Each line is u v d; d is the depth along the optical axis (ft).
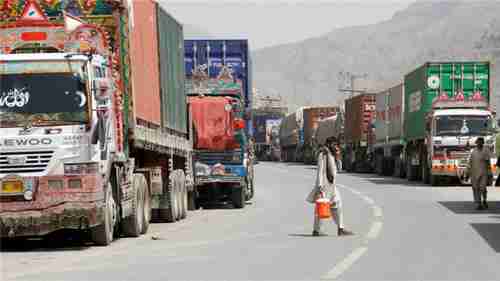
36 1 58.13
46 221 51.62
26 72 52.54
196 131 93.15
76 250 53.52
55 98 52.31
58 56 52.75
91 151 52.08
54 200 51.65
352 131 216.95
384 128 182.70
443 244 53.42
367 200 99.40
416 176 152.66
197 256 48.44
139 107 62.69
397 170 168.86
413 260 45.55
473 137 130.00
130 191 60.64
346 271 41.32
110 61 57.31
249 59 116.57
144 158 70.74
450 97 135.64
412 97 151.53
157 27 72.18
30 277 40.86
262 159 403.13
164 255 49.32
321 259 46.21
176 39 83.82
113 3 58.59
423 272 40.96
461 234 59.77
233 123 93.45
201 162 93.56
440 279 38.75
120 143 57.93
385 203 94.12
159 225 73.61
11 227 51.72
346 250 50.47
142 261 46.57
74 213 51.57
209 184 93.71
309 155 291.79
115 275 40.98
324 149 60.13
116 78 57.98
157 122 70.74
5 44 54.49
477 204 85.56
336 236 59.36
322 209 59.11
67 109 52.19
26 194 51.49
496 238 57.00
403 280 38.47
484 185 83.87
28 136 51.80
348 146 223.71
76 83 52.34
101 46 55.47
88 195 51.80
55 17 59.06
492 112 131.34
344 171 224.53
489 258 46.34
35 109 52.16
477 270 41.65
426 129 134.92
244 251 50.62
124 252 51.57
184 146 85.97
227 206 99.30
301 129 305.73
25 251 53.57
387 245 53.11
